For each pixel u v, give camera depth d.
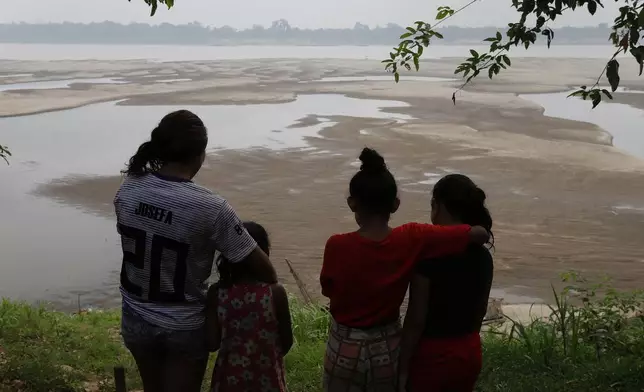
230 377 3.45
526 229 15.95
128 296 3.33
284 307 3.46
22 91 50.19
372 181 3.18
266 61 104.25
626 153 24.98
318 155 24.27
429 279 3.23
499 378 5.35
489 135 28.72
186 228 3.19
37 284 12.59
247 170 21.94
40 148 27.16
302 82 61.44
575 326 6.31
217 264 3.44
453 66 89.69
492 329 7.31
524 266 13.51
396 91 50.81
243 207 17.75
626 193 19.12
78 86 55.41
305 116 35.81
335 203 18.09
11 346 6.19
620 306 6.92
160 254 3.21
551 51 153.00
